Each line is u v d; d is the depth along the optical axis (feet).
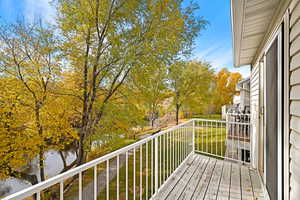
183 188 8.83
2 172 16.66
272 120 6.59
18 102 16.99
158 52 18.24
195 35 19.90
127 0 16.38
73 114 20.38
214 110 71.41
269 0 5.33
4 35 15.88
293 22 4.17
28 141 17.16
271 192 6.88
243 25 7.38
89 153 20.83
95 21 16.80
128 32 17.54
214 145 26.30
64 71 18.62
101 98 20.48
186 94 46.73
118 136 20.07
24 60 16.83
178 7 18.69
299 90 3.78
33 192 2.86
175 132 11.30
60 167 25.46
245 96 34.32
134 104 21.35
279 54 5.30
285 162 4.77
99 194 17.15
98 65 17.93
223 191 8.61
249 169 11.28
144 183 17.71
